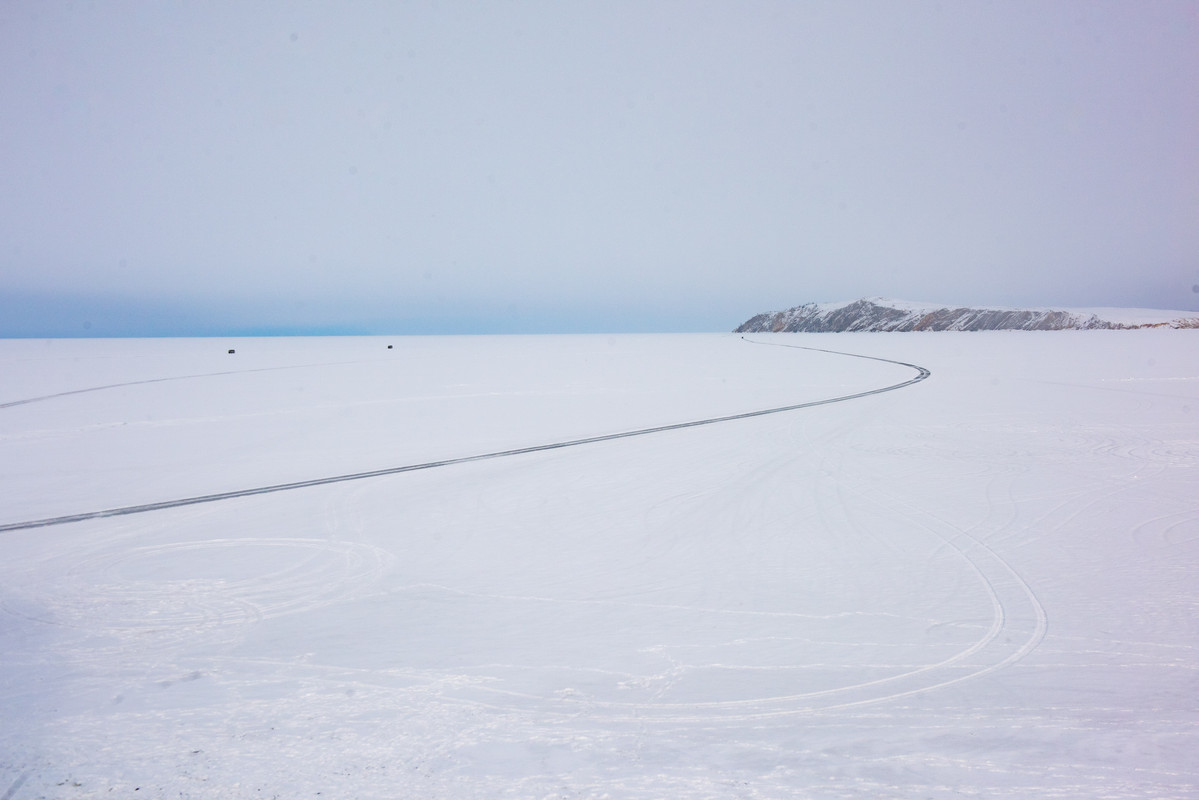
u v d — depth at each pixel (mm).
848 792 3074
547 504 10008
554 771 3324
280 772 3332
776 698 4242
